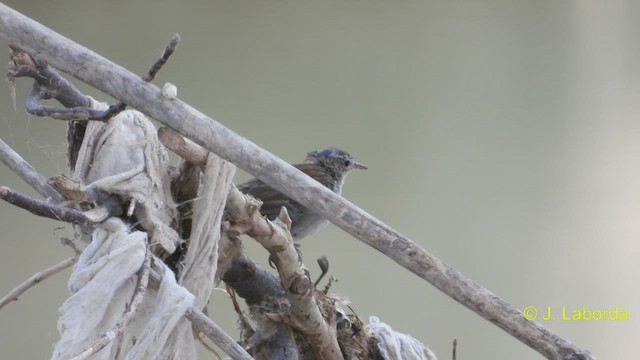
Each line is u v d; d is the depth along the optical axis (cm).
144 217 443
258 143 1038
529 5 1122
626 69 1119
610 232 1076
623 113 1112
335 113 1059
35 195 944
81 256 416
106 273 402
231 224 469
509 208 1080
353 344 544
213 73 1030
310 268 1009
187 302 409
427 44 1094
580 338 1041
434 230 1050
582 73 1122
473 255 1058
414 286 1020
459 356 1007
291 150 1033
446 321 1013
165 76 1012
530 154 1092
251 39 1048
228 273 516
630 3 1148
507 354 1018
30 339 936
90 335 395
